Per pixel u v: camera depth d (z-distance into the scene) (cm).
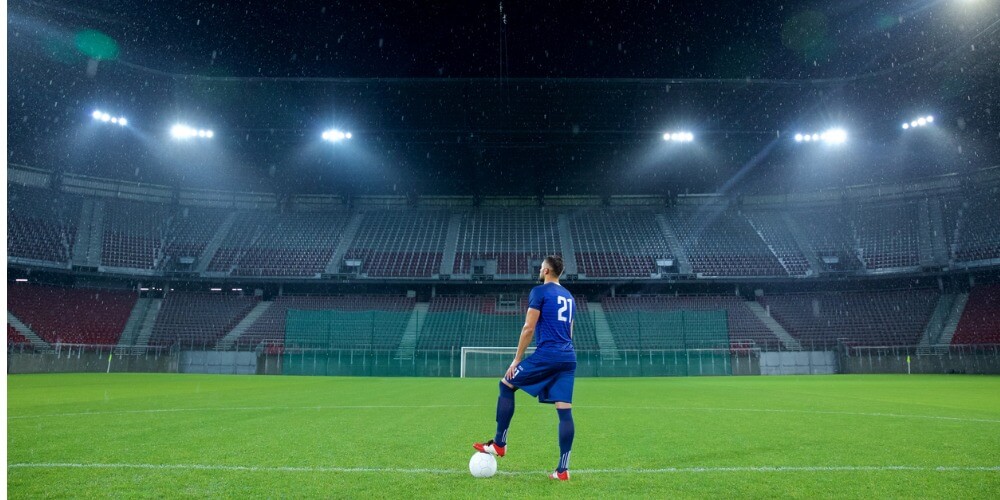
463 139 4006
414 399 1281
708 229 4431
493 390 1655
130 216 4088
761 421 845
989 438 661
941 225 3909
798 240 4219
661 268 4072
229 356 3241
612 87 3728
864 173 4259
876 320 3684
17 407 1036
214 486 403
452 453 545
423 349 3278
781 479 433
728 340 3266
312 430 720
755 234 4341
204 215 4356
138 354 3266
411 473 449
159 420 827
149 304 3819
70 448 566
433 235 4428
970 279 3728
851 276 3791
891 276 3725
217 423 792
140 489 394
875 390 1681
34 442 606
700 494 385
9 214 3556
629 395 1466
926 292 3788
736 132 3969
